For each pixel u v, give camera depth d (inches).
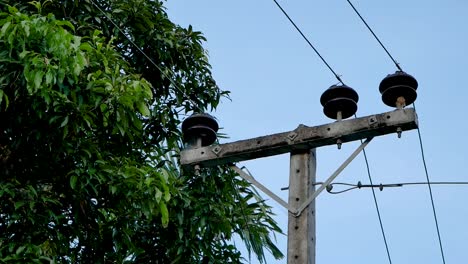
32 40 570.3
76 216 614.9
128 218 629.0
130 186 601.0
